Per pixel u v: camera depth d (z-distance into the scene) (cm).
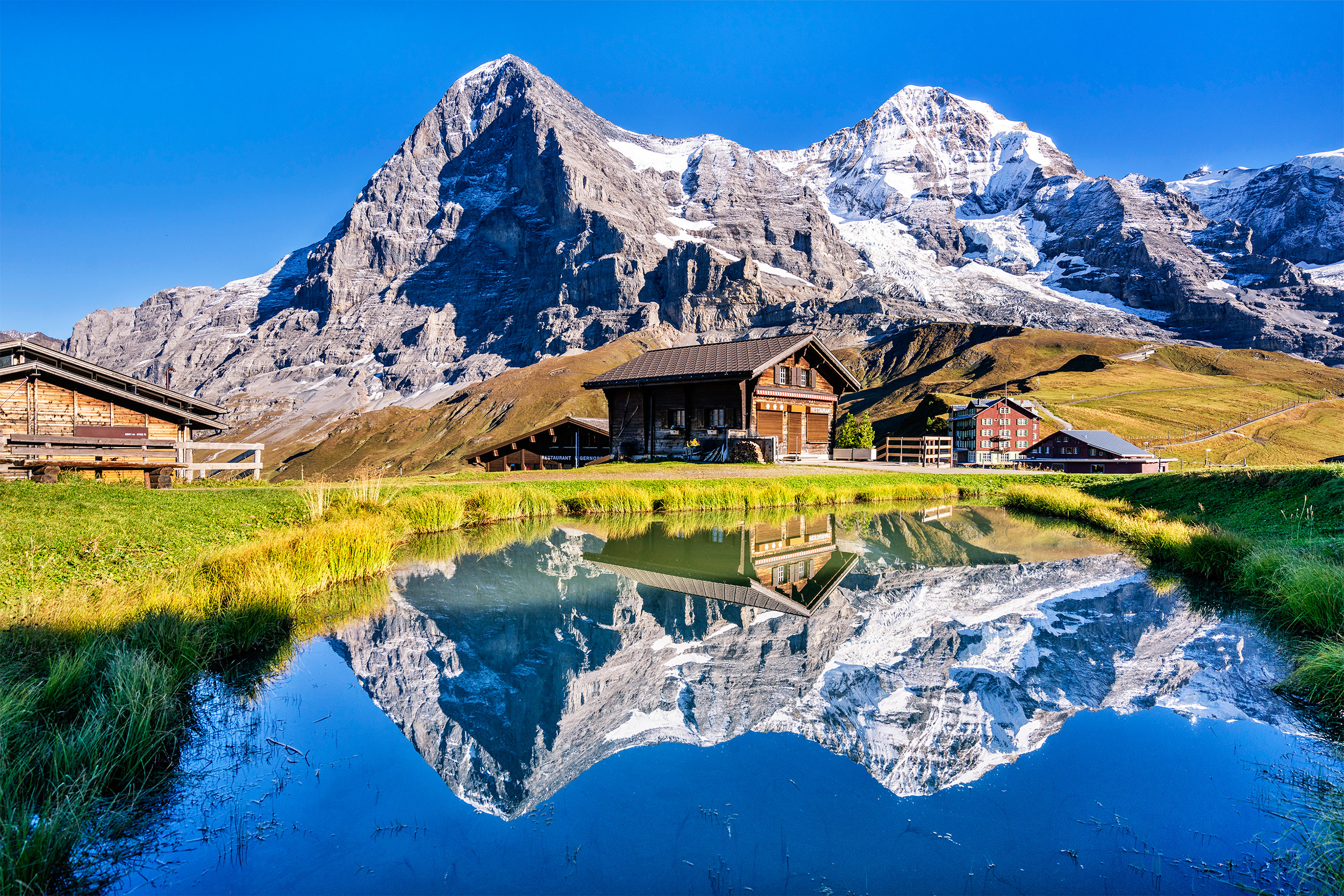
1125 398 14688
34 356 2284
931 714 700
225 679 814
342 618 1070
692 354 3878
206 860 474
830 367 3994
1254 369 19900
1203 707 715
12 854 446
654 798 539
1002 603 1163
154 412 2447
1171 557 1512
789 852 469
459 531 1933
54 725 594
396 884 444
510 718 707
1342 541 1192
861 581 1345
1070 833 489
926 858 453
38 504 1313
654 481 2662
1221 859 455
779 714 707
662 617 1080
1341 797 530
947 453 4894
